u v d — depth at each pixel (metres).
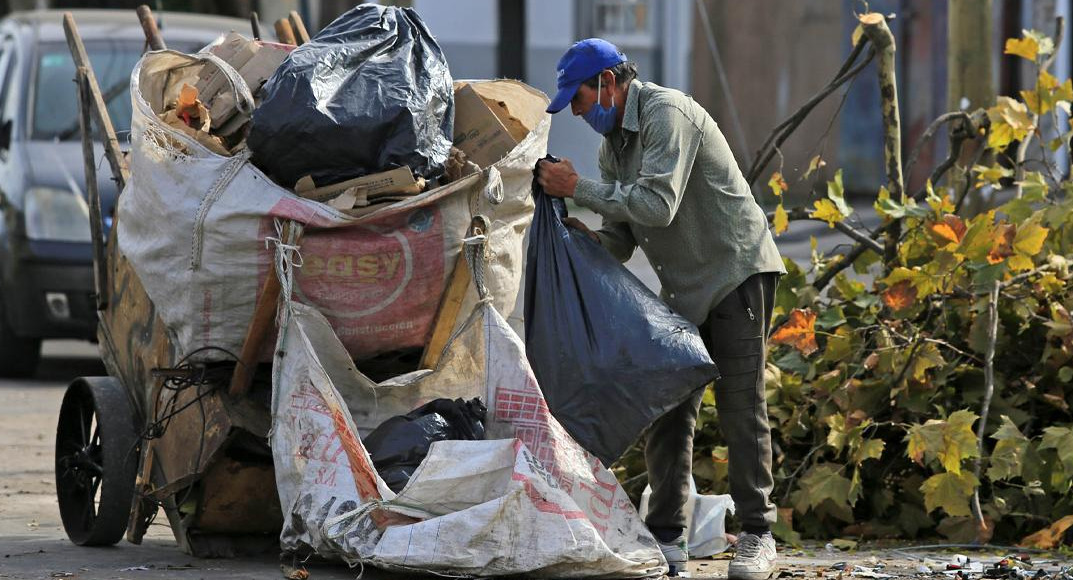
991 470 20.95
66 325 36.19
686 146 17.67
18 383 38.22
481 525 16.66
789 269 24.11
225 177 17.83
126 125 37.28
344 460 17.28
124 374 21.05
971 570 19.00
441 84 18.69
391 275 18.05
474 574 16.73
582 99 18.11
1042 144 24.73
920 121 73.56
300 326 17.61
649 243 18.44
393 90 18.05
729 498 20.67
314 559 18.58
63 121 37.97
